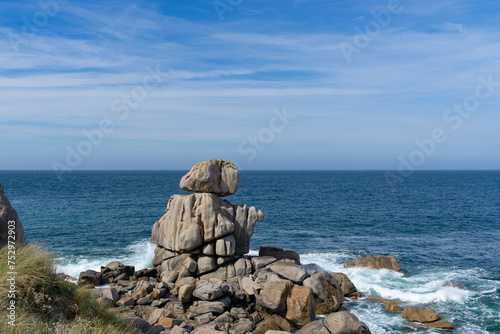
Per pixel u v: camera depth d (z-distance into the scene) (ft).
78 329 30.40
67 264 97.35
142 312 56.34
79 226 154.71
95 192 319.47
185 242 72.90
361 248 121.70
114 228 151.33
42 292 34.14
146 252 112.98
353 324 51.08
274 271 70.08
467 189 398.21
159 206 225.35
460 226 166.71
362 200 274.57
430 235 146.00
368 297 74.90
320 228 158.10
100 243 124.57
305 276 67.97
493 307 70.59
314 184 493.77
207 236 73.31
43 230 144.97
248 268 72.95
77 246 120.06
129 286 66.80
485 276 90.68
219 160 81.46
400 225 167.63
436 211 214.07
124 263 100.94
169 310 57.26
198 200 75.61
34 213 189.37
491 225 169.99
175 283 68.18
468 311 68.90
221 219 73.92
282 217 187.32
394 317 65.46
